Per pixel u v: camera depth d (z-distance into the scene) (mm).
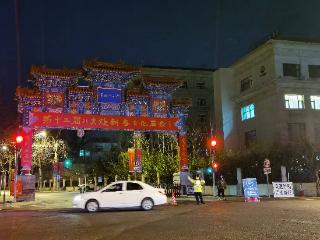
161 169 47969
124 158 58250
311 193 37031
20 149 34031
